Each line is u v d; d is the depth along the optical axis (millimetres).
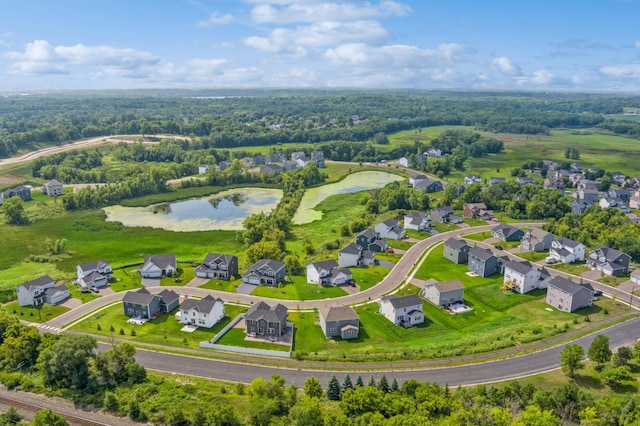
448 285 120312
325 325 103375
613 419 70062
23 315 113750
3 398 79250
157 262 137500
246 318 103625
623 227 167000
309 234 181750
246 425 71375
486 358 92938
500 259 140125
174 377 86875
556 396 74062
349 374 88250
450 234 175875
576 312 113875
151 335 104062
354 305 118812
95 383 82188
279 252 146500
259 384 77125
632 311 113750
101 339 101562
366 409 72688
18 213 189000
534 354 94125
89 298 122875
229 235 179250
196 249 164125
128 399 77938
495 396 76312
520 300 121688
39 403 78000
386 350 97375
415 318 110250
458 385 84375
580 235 163375
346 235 176500
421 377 87125
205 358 94375
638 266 143250
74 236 175875
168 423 72500
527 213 198000
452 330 107625
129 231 182750
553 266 144125
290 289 128000
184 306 109000
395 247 161625
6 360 90312
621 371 82188
